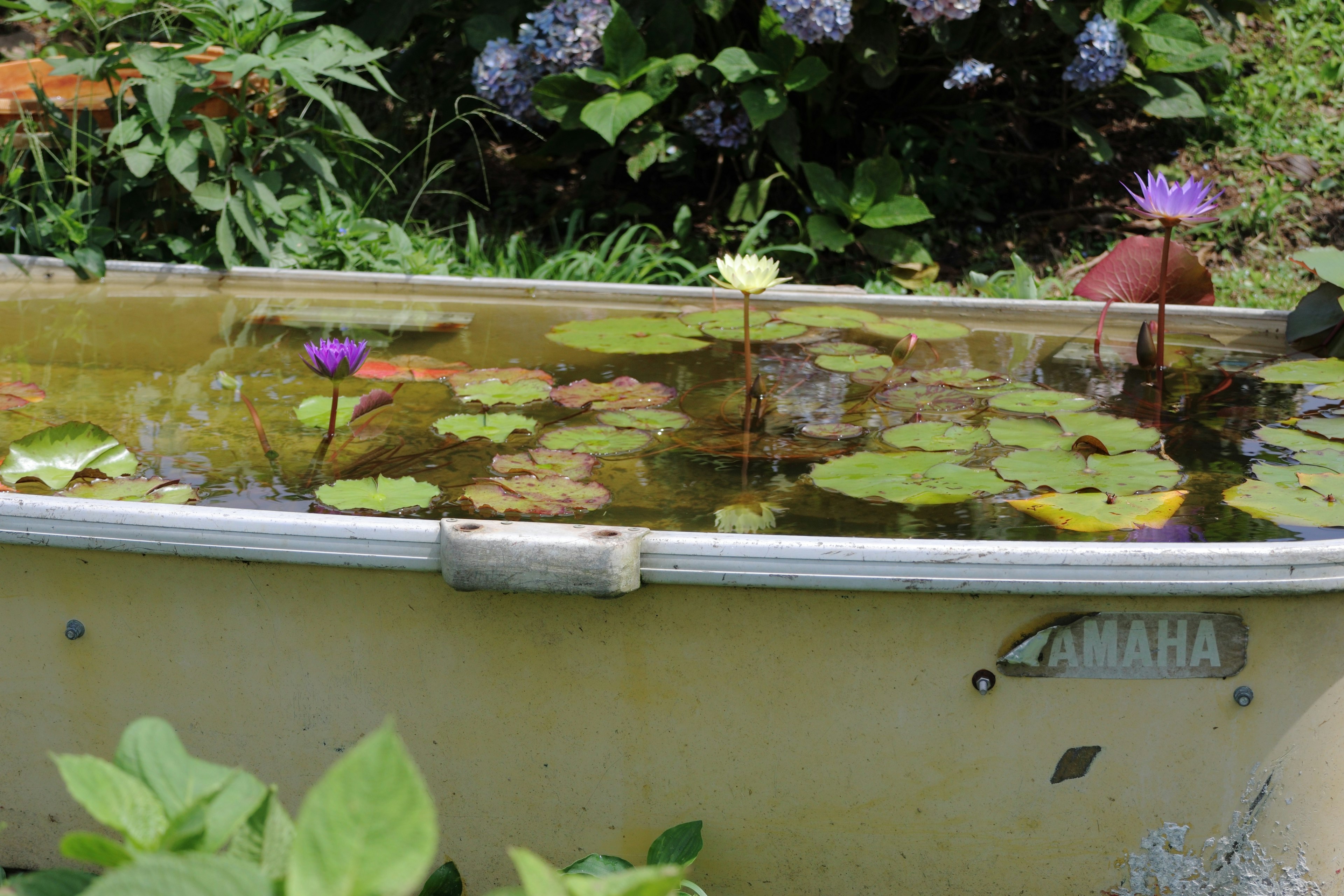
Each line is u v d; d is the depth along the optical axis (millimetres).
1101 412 1627
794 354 1933
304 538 1069
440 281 2336
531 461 1439
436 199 3910
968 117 4027
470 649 1112
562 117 3414
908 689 1093
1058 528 1228
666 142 3572
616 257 3332
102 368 1828
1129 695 1085
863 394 1723
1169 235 1683
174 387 1736
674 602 1079
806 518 1270
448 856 1186
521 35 3533
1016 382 1768
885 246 3389
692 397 1713
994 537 1206
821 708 1105
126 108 3133
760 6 3664
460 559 1029
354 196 3594
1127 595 1032
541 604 1087
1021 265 2957
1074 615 1061
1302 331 1923
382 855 427
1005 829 1130
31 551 1126
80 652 1156
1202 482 1361
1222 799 1119
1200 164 4031
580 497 1322
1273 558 1020
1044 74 4168
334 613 1112
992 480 1345
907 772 1119
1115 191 3924
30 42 4270
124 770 549
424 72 4445
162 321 2137
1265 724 1100
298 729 1153
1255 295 3342
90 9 2803
